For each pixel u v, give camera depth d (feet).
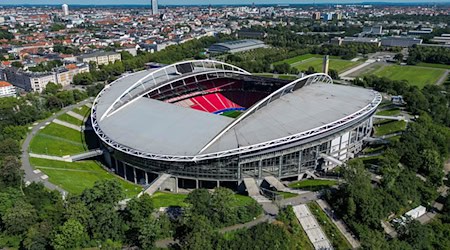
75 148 638.94
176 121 556.10
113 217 371.76
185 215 370.73
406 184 484.74
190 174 495.41
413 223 412.36
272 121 529.45
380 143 613.11
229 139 496.23
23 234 376.27
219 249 348.59
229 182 508.94
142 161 506.07
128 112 607.78
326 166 555.69
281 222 390.83
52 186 472.44
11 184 452.76
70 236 346.54
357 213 416.87
